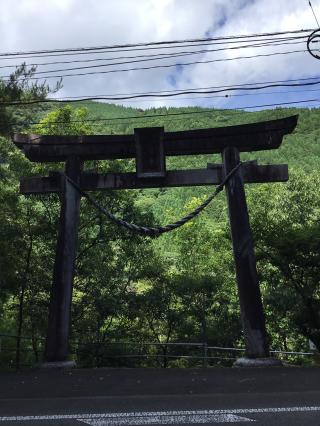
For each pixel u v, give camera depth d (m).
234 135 10.20
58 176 10.41
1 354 18.36
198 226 24.55
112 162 16.92
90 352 16.19
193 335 18.23
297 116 9.91
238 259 9.59
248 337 9.16
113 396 6.06
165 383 6.95
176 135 10.27
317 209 20.59
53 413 5.16
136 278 17.38
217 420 4.82
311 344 13.35
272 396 5.93
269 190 22.11
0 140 15.64
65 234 9.91
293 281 13.53
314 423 4.65
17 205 15.94
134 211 16.55
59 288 9.55
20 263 16.41
